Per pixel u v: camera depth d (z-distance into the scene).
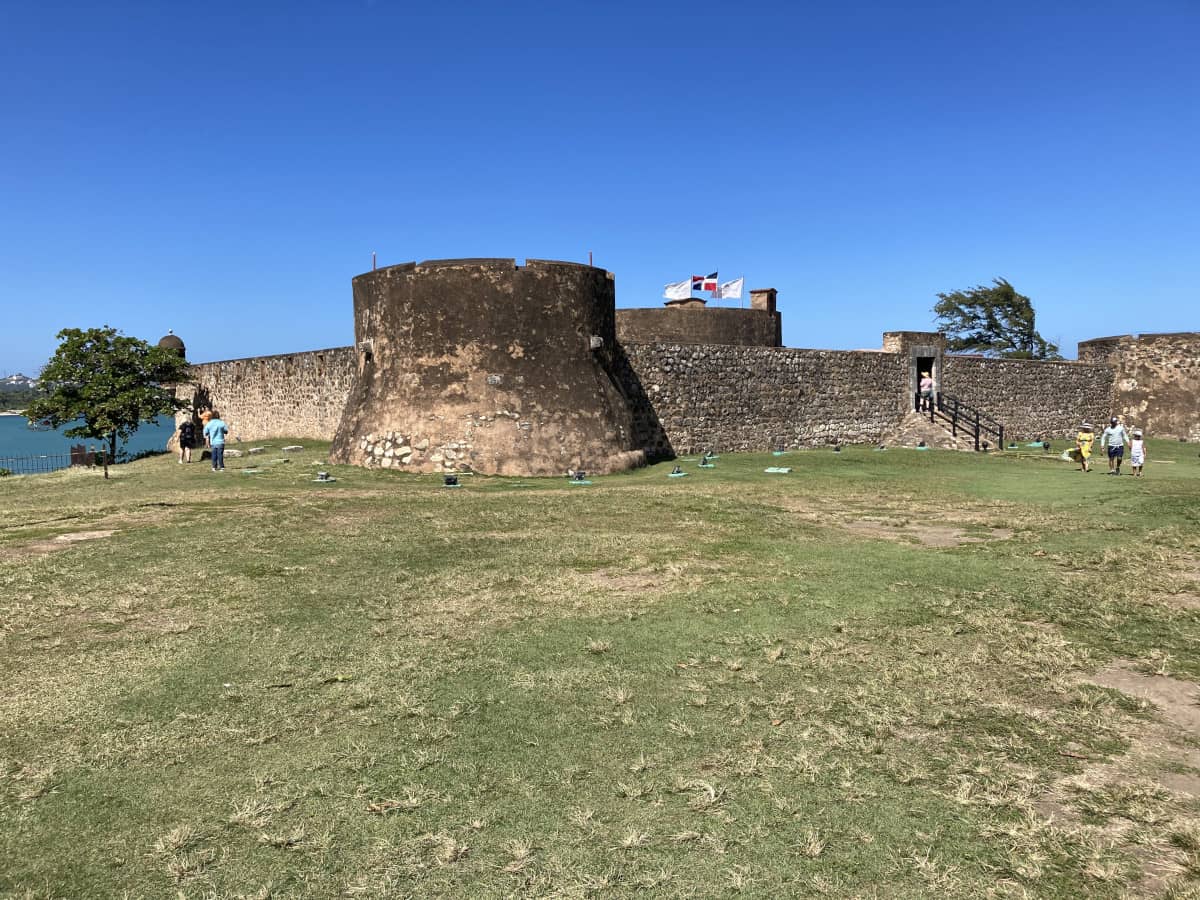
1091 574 7.44
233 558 8.01
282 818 3.46
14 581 7.08
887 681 4.91
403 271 17.19
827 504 12.16
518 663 5.22
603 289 18.34
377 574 7.46
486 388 16.53
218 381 32.06
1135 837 3.26
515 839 3.29
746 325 28.56
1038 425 30.91
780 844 3.24
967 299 54.47
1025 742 4.12
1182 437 31.44
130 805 3.57
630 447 17.86
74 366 27.88
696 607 6.43
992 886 2.97
